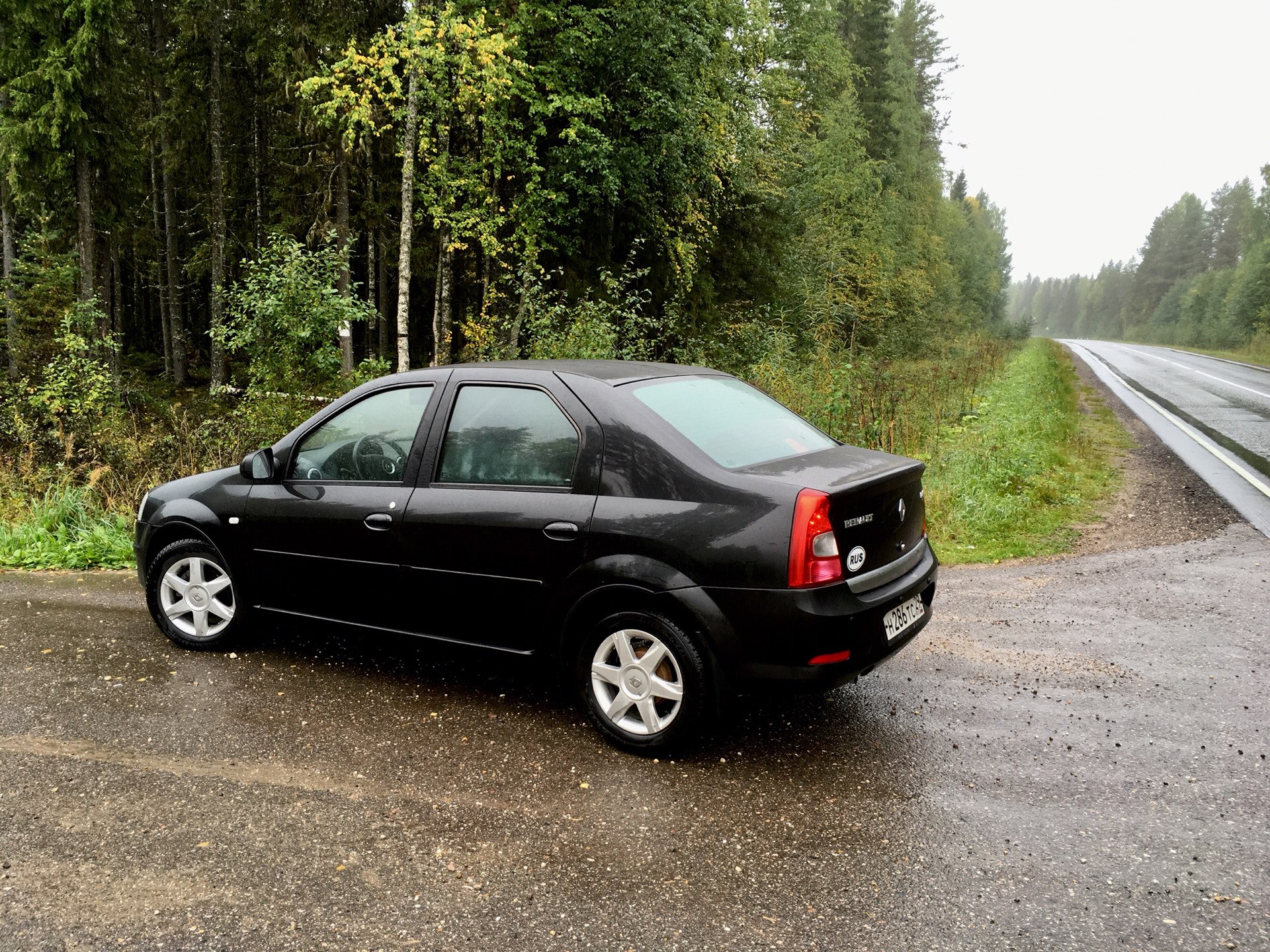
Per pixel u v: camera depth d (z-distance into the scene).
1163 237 133.75
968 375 20.94
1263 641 5.09
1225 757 3.61
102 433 11.11
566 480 3.77
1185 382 30.77
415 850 2.93
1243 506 9.18
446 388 4.23
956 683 4.46
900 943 2.45
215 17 23.61
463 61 15.12
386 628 4.32
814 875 2.78
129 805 3.22
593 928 2.52
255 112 26.34
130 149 22.62
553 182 17.47
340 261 12.20
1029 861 2.86
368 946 2.44
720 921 2.55
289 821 3.12
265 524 4.60
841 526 3.40
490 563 3.89
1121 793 3.31
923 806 3.23
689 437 3.66
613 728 3.72
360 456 4.40
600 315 13.34
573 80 17.25
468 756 3.66
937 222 54.75
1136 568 6.84
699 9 18.25
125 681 4.50
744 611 3.35
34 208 22.56
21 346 19.83
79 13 20.77
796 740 3.81
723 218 24.84
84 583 6.76
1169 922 2.53
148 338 39.25
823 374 12.89
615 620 3.64
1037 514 8.99
